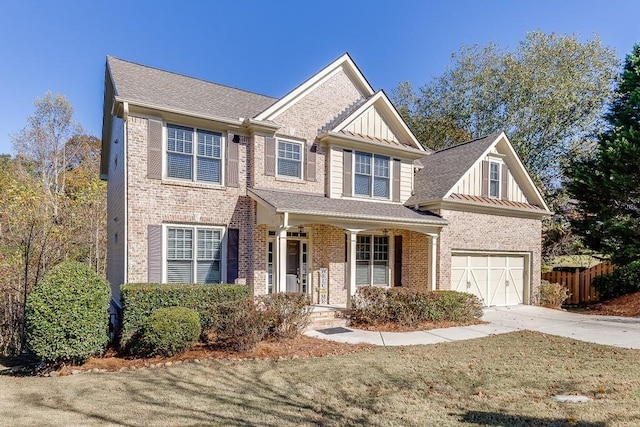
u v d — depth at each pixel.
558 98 25.83
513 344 10.05
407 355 8.81
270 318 9.63
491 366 7.96
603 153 19.23
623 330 12.23
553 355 8.93
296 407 5.75
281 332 10.07
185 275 12.27
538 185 27.75
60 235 16.66
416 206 16.25
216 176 12.98
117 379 7.17
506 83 28.27
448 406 5.77
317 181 14.88
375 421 5.22
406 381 6.96
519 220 18.17
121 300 9.63
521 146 27.61
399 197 16.61
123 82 12.35
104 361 8.51
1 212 16.56
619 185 18.55
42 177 29.66
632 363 8.26
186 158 12.46
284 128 14.18
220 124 12.94
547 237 27.88
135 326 9.35
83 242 20.61
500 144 18.20
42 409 5.69
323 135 14.72
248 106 14.88
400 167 16.73
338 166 15.15
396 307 12.29
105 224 22.20
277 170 14.10
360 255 15.97
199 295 10.16
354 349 9.38
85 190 22.94
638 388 6.59
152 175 11.73
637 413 5.43
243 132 13.55
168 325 8.52
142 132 11.66
